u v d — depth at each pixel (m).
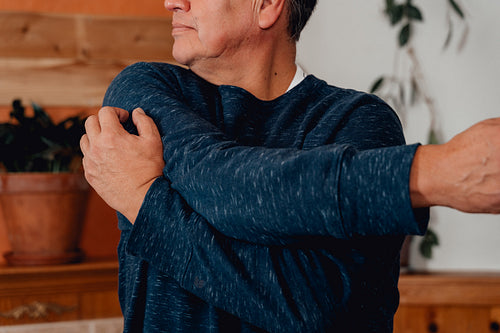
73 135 2.09
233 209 0.70
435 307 2.64
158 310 0.78
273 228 0.69
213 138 0.77
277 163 0.68
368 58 2.84
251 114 0.91
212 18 0.91
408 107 2.86
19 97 2.38
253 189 0.69
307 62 2.79
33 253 2.09
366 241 0.76
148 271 0.81
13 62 2.38
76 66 2.44
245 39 0.93
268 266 0.73
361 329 0.79
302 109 0.94
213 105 0.92
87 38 2.45
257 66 0.95
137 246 0.75
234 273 0.72
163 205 0.75
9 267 2.08
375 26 2.84
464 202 0.62
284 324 0.72
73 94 2.44
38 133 2.08
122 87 0.93
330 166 0.66
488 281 2.61
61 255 2.10
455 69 2.87
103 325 2.18
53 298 2.12
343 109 0.88
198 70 0.97
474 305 2.63
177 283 0.79
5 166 2.12
